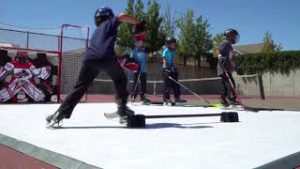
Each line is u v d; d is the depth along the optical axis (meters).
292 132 4.25
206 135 3.97
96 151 3.07
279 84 24.94
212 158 2.85
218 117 5.81
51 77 9.61
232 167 2.58
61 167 2.68
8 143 3.50
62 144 3.36
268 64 25.17
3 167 2.68
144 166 2.60
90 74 4.48
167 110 7.41
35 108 7.29
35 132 4.04
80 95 4.46
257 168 2.56
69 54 11.13
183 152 3.07
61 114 4.40
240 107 7.79
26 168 2.65
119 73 4.52
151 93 21.92
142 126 4.55
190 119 5.51
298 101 11.35
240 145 3.40
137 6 25.91
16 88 9.06
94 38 4.46
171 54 9.44
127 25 24.16
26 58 9.21
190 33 30.36
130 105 9.24
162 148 3.23
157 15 25.81
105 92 20.11
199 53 30.19
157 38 25.78
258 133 4.15
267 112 7.05
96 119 5.32
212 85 26.00
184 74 24.89
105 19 4.55
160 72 22.28
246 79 25.42
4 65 8.86
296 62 24.33
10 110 6.73
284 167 2.71
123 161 2.73
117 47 24.78
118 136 3.84
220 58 8.02
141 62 9.64
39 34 11.41
